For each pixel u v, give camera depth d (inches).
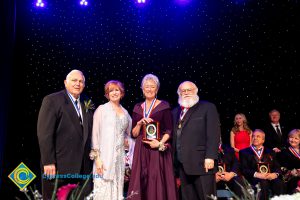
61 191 104.6
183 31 324.2
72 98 151.1
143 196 153.2
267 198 199.6
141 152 158.2
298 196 102.1
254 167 213.0
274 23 320.5
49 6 314.3
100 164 150.9
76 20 317.7
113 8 321.7
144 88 165.3
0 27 265.4
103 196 148.6
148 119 158.4
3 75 271.6
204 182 157.5
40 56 312.2
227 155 218.2
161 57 322.7
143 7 323.0
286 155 232.5
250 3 322.0
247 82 323.6
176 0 324.5
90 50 318.3
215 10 323.9
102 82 318.7
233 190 208.1
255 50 322.0
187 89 166.9
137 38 322.3
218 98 324.8
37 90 311.9
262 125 323.0
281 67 321.1
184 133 161.8
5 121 276.7
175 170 167.5
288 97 321.1
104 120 155.5
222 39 323.3
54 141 145.6
